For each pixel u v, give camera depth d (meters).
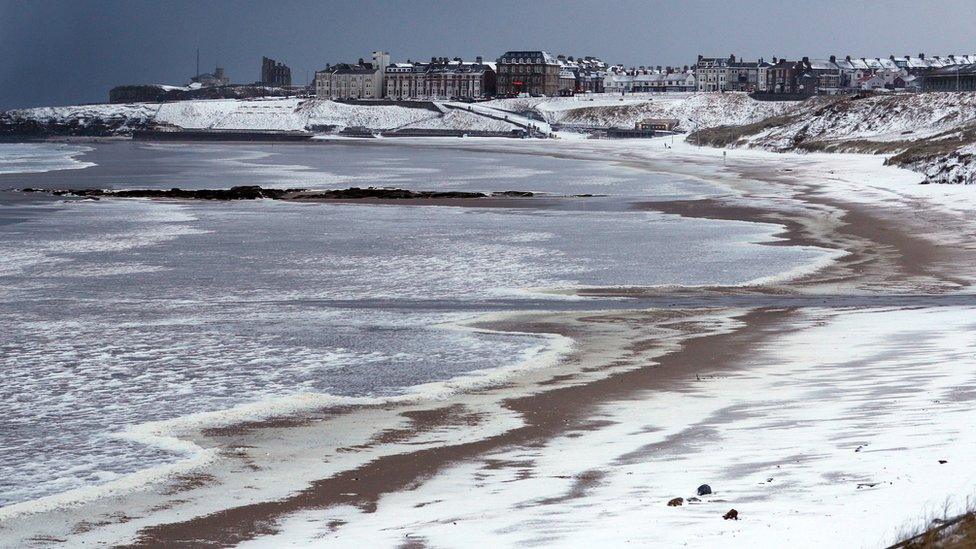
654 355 33.12
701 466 19.22
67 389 29.52
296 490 20.06
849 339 34.06
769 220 77.94
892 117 198.00
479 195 105.12
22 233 71.06
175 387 29.75
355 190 106.25
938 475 15.99
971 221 71.19
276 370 31.91
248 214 86.06
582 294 46.44
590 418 25.06
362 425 25.30
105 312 42.69
